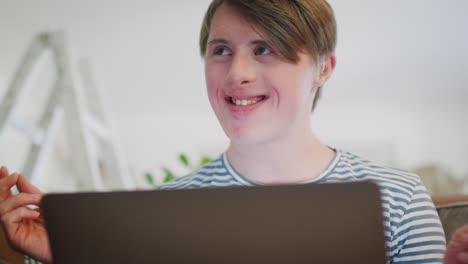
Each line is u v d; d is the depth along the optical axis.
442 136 3.10
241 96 0.87
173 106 3.37
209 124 3.37
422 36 2.96
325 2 0.94
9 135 3.26
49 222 0.62
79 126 2.55
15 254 1.03
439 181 3.06
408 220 0.94
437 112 3.08
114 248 0.60
